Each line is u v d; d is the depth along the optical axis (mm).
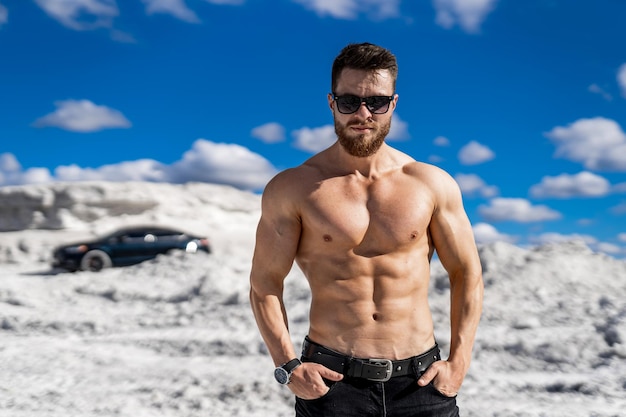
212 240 32844
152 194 36781
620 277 9180
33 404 5008
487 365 5723
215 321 7945
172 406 4961
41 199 33875
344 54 2219
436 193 2334
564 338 6234
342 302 2277
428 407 2230
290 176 2391
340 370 2236
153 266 11750
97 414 4789
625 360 5695
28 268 18219
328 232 2279
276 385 5320
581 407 4621
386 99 2205
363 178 2342
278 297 2393
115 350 6824
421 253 2340
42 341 7328
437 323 7113
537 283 8695
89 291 10375
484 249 9836
